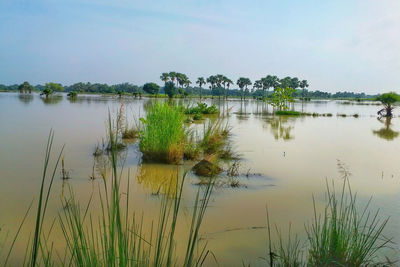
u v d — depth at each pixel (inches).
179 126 277.1
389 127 616.7
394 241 124.5
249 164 259.9
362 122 728.3
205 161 226.8
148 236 123.0
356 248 104.4
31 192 173.2
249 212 154.3
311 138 430.3
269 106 1508.4
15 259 106.0
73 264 101.3
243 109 1218.6
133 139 367.6
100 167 231.5
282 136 444.8
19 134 374.3
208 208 157.8
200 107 845.2
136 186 189.5
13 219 138.0
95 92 3836.1
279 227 138.2
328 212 155.6
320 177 223.1
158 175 215.6
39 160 247.9
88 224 132.5
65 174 209.6
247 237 128.0
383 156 307.0
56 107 896.9
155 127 263.0
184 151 272.1
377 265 107.2
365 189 196.5
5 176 202.2
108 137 362.9
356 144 385.1
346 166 259.6
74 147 304.3
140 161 253.8
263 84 3100.4
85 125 475.5
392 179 221.0
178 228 133.7
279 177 220.5
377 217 149.2
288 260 105.6
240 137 422.3
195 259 107.8
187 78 2733.8
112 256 70.9
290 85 3346.5
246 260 110.6
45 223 134.0
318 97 4734.3
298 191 189.3
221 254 114.0
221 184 198.8
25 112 686.5
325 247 105.0
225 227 136.4
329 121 735.7
